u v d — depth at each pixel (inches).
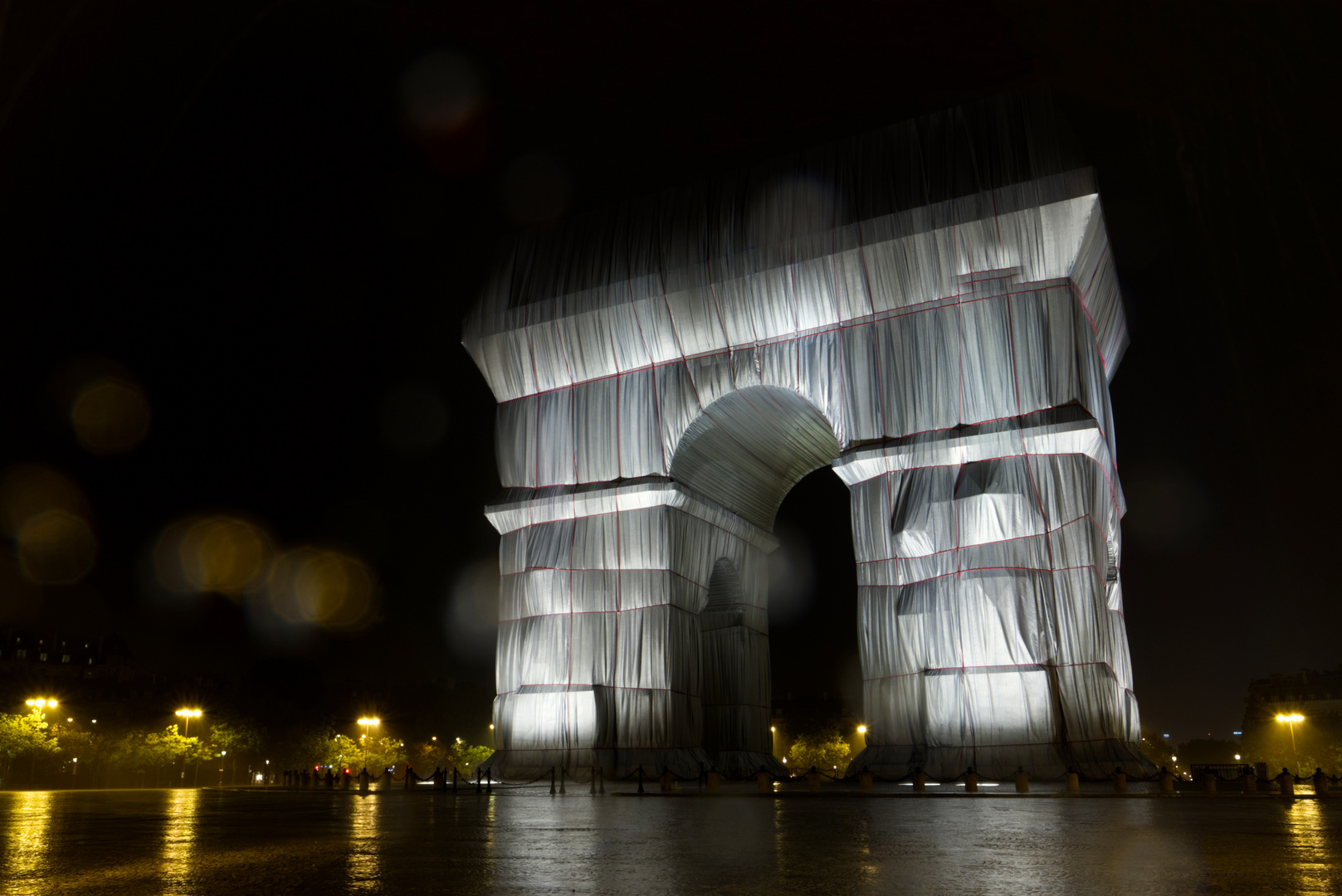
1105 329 1587.1
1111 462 1512.1
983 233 1406.3
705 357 1647.4
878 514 1443.2
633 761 1560.0
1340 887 343.0
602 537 1674.5
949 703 1305.4
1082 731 1246.9
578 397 1750.7
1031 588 1301.7
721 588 1902.1
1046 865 414.3
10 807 1057.5
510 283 1838.1
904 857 453.1
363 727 3641.7
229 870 415.2
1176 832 582.9
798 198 1589.6
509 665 1688.0
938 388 1425.9
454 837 586.9
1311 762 2760.8
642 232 1734.7
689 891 343.9
